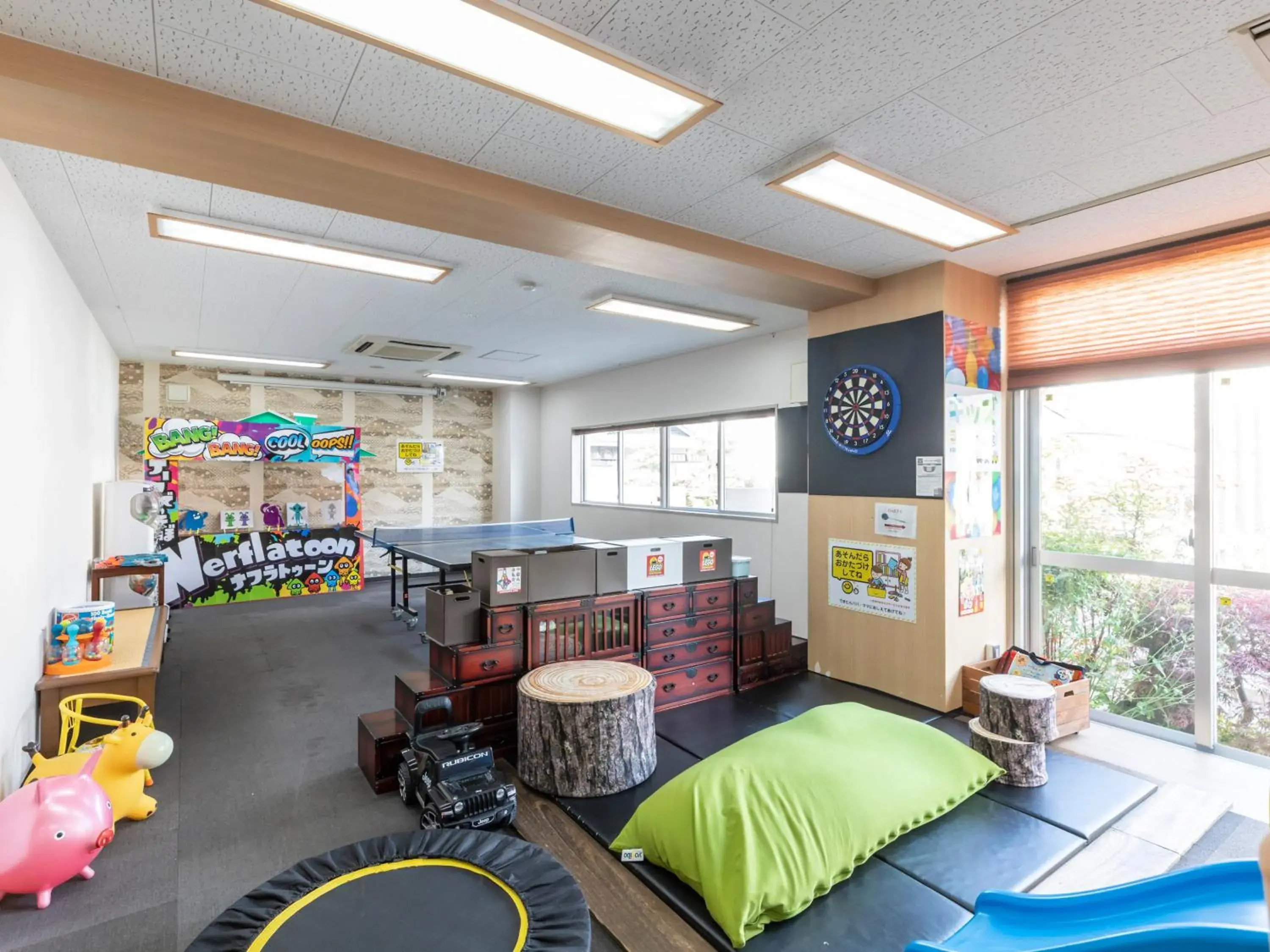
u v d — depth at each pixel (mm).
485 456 9547
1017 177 2600
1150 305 3299
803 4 1604
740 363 6004
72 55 1771
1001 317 3930
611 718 2709
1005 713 2861
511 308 4820
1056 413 3848
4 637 2348
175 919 2000
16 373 2535
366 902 1366
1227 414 3184
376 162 2266
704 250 3166
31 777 2381
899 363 3785
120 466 7004
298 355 6668
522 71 1819
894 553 3828
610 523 7844
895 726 2781
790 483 5480
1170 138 2293
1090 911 1332
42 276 3037
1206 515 3236
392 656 4980
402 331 5566
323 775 2975
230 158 2168
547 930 1275
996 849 2312
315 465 8133
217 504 7562
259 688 4219
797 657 4344
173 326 5285
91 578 4621
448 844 1589
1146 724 3467
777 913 1934
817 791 2250
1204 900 1169
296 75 1877
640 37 1736
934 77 1930
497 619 3164
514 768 3035
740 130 2238
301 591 7434
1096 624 3695
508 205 2586
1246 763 3088
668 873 2182
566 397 8844
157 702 3959
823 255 3508
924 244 3289
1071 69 1888
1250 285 2979
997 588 3904
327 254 3479
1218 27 1689
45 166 2451
